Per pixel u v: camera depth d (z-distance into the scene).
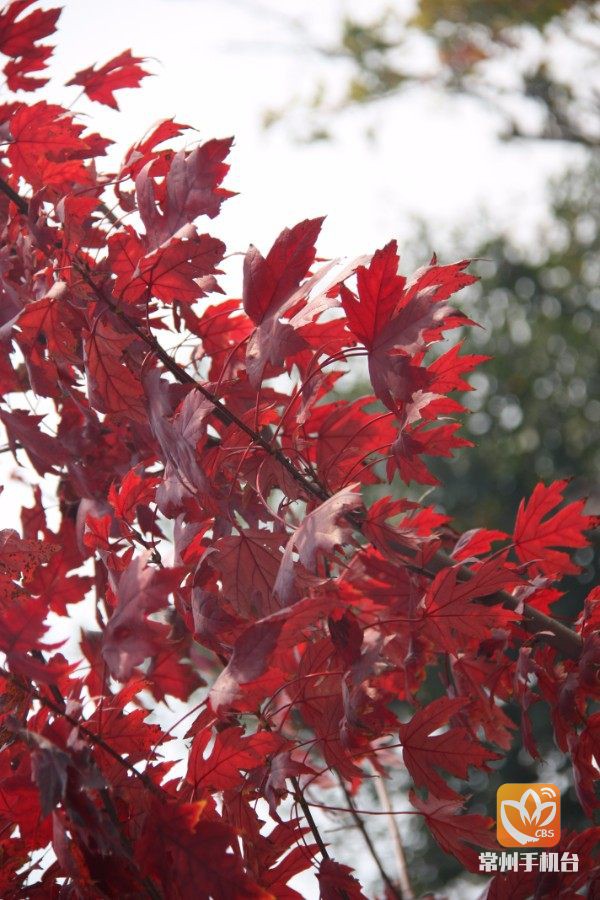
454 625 1.77
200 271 1.81
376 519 1.80
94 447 1.97
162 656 1.79
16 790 1.70
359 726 1.75
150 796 1.70
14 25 1.90
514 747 10.06
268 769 1.80
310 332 1.84
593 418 13.68
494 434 13.69
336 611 1.76
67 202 1.87
